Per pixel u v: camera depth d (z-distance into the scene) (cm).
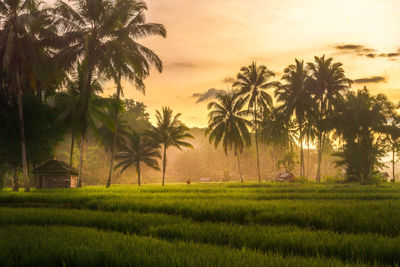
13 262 539
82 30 3081
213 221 1198
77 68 3628
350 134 5175
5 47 2731
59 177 3738
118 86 3338
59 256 560
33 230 850
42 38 3089
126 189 2892
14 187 3275
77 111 3206
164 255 571
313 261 559
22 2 2845
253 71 5350
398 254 623
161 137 5669
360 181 4638
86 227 959
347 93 5500
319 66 5441
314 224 1009
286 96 5597
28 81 3241
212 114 5581
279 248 702
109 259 547
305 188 2886
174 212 1380
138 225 983
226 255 575
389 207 1301
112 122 3456
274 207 1301
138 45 3344
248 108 5438
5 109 3155
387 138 5234
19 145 3080
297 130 6944
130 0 3186
